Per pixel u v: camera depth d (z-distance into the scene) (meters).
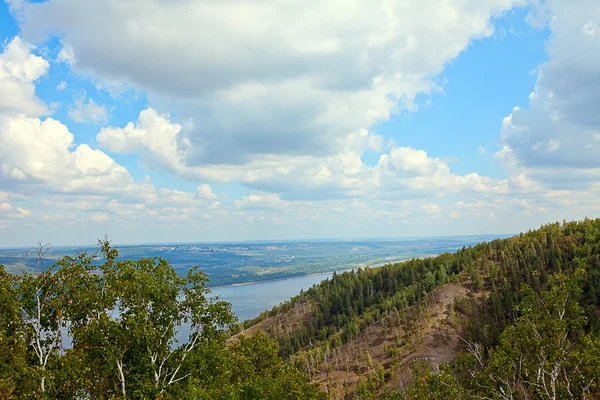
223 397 35.16
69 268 32.81
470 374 32.03
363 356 171.38
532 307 28.25
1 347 26.58
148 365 32.75
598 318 103.31
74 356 29.56
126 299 33.91
